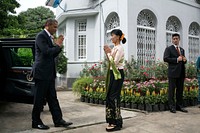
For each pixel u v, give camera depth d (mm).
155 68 8820
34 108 4289
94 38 11742
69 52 12344
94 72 9008
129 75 8117
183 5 11422
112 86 4320
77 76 11922
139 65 8953
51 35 4430
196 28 12492
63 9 12766
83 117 5215
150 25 10141
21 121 4816
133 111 5906
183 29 11375
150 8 9789
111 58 4254
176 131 4250
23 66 5391
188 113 5754
